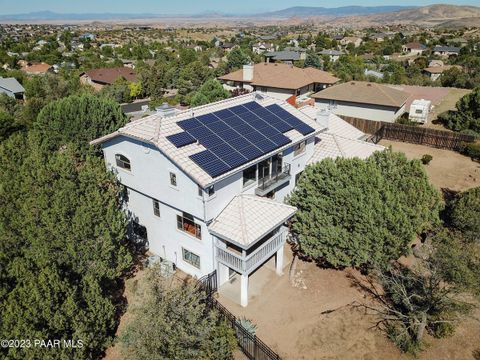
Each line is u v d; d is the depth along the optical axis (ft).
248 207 73.26
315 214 74.13
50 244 63.05
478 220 74.74
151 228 86.28
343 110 191.62
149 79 305.94
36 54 490.08
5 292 53.88
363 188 71.97
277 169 87.92
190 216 74.95
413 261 82.23
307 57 361.30
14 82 289.74
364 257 70.85
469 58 372.79
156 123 75.72
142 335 51.57
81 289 60.85
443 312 64.18
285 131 89.04
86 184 70.79
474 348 62.28
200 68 305.12
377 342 64.08
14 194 67.51
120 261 68.64
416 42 573.33
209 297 70.33
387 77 296.10
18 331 49.52
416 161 78.38
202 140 74.74
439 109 207.82
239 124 84.64
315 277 80.18
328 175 75.72
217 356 56.70
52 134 120.78
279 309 72.02
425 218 73.92
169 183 74.08
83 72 361.51
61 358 50.80
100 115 123.54
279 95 215.31
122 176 85.81
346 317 69.51
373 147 104.01
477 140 154.20
